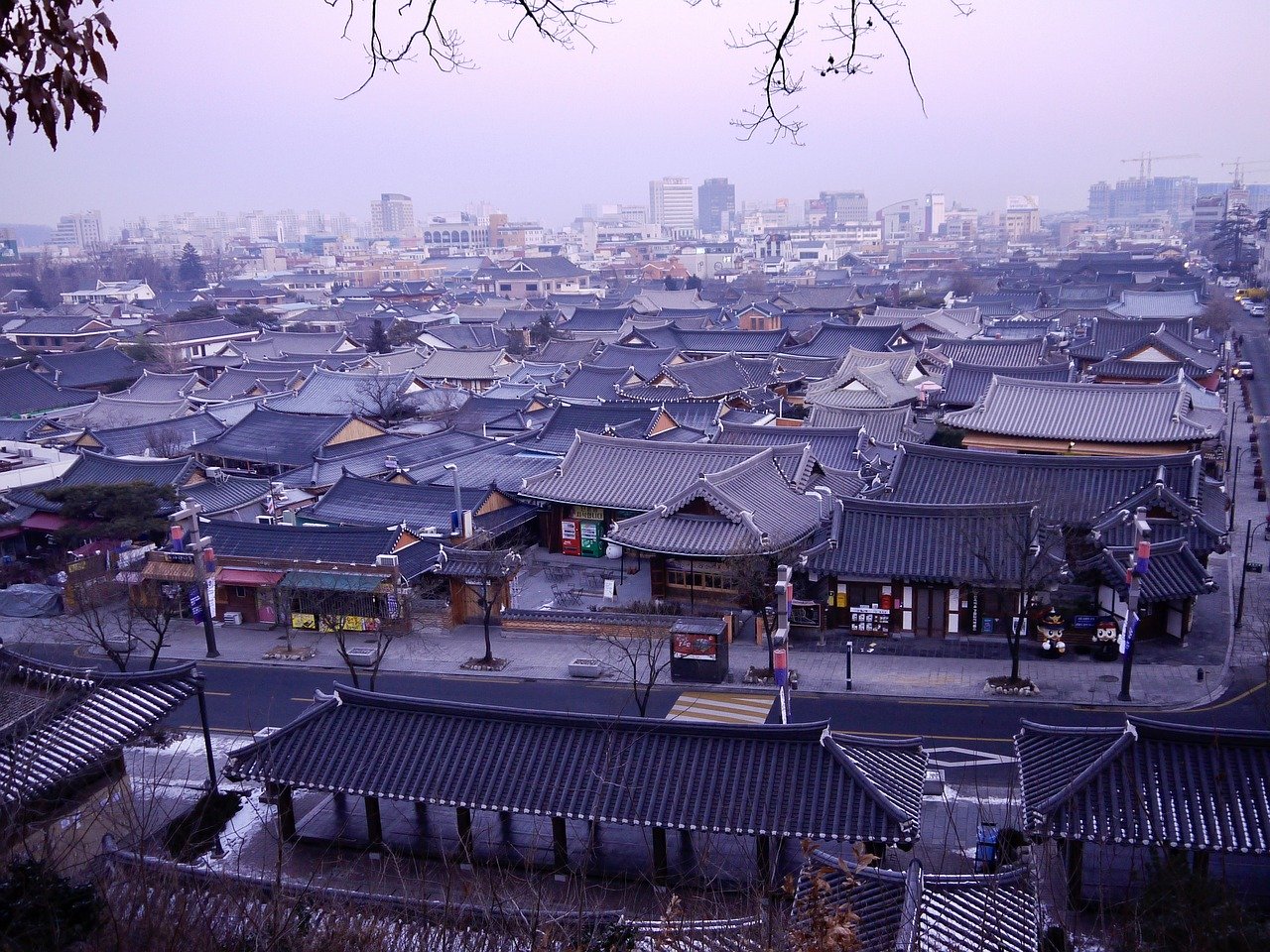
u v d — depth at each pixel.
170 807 27.17
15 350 127.81
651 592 44.41
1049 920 20.52
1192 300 116.25
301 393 85.75
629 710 34.34
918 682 35.41
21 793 15.72
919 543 38.84
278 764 24.98
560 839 23.80
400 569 42.03
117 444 71.75
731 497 42.78
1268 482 59.34
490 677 37.66
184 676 25.98
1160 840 20.69
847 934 12.84
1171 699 33.28
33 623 44.41
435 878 23.88
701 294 187.25
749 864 23.91
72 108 7.75
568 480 50.09
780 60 8.34
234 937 12.36
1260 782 21.50
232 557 43.94
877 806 21.97
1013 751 30.25
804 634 40.03
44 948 11.47
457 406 85.19
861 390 74.62
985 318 126.81
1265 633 33.41
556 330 136.38
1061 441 56.97
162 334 130.38
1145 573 35.41
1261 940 16.23
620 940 15.10
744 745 23.53
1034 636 38.44
